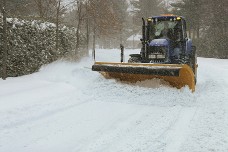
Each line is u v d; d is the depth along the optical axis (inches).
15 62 450.6
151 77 308.5
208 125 210.8
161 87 295.1
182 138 188.9
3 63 408.2
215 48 1237.7
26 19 494.3
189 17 1462.8
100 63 329.7
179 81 299.9
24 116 237.1
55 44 570.3
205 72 518.9
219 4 1284.4
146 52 363.3
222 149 169.6
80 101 291.9
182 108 264.1
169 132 201.0
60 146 181.0
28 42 478.3
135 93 297.3
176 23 371.9
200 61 818.8
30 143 186.1
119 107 272.2
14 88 346.0
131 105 279.9
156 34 377.1
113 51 1176.8
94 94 311.1
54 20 639.1
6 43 403.9
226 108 251.4
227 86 350.9
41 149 176.7
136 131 205.3
